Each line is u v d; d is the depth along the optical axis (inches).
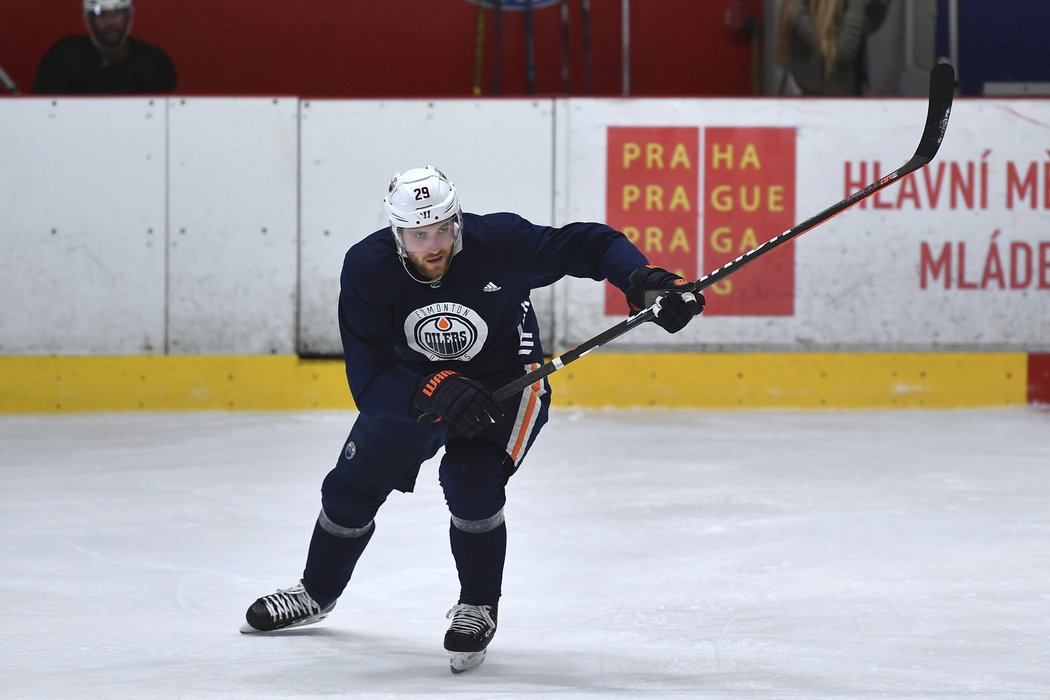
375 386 396.8
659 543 586.9
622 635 447.8
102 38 1100.5
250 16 1316.4
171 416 965.8
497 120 995.3
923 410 981.2
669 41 1316.4
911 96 1107.3
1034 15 1282.0
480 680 392.8
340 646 437.1
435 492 701.9
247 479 737.0
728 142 995.9
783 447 826.2
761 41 1301.7
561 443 840.9
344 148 992.9
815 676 393.1
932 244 998.4
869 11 1133.7
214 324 993.5
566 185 997.8
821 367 986.7
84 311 991.0
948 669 400.2
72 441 861.8
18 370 986.7
